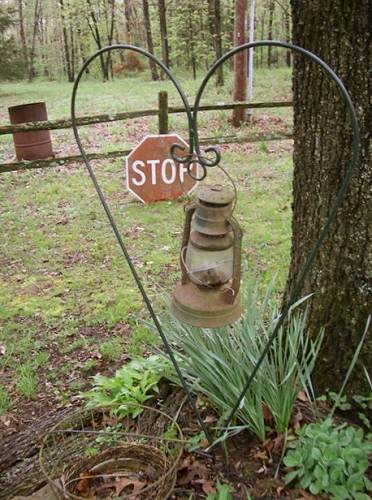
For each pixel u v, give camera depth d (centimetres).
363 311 213
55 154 789
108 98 1501
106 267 418
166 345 188
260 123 983
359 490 181
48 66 3019
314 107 201
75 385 271
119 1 2694
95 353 299
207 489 188
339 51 186
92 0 2408
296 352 211
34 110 699
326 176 205
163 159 547
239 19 944
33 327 333
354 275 210
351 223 204
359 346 201
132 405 219
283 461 190
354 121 135
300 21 194
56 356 301
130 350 298
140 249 448
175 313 164
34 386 272
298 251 228
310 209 216
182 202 560
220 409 214
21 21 2803
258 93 1408
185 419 218
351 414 222
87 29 2488
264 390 206
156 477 197
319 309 222
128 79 2223
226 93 1438
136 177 548
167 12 2230
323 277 218
